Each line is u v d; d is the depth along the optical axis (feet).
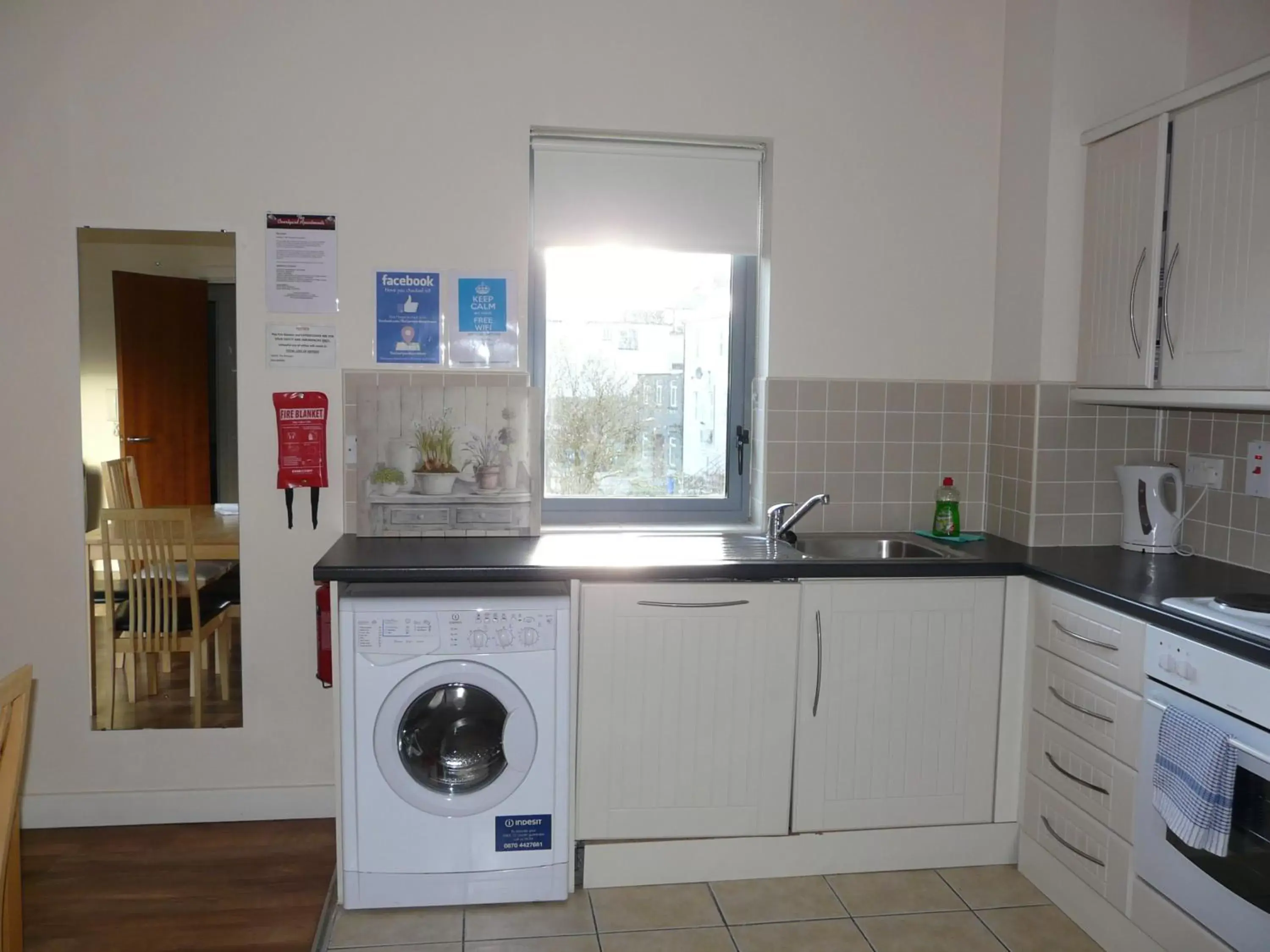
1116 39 9.82
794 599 8.85
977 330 10.87
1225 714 6.65
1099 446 10.13
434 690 8.46
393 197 9.84
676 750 8.84
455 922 8.39
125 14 9.39
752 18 10.26
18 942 5.86
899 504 10.86
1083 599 8.30
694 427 11.05
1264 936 6.25
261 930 8.16
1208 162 8.09
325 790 10.17
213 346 9.78
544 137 10.16
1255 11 9.02
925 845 9.35
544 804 8.52
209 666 9.99
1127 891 7.69
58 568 9.73
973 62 10.64
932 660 9.13
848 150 10.50
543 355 10.77
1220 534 9.40
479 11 9.84
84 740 9.88
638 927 8.36
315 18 9.64
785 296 10.51
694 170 10.45
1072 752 8.47
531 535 10.18
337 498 10.02
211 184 9.62
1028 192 10.19
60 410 9.61
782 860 9.18
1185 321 8.38
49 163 9.40
